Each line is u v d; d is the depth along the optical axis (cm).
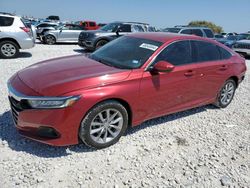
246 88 749
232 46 1593
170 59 415
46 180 289
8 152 330
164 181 304
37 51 1243
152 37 444
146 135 405
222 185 307
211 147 388
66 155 335
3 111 446
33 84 332
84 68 372
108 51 446
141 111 386
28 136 329
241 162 357
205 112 528
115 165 325
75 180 293
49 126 312
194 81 450
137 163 333
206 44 488
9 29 974
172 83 411
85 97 318
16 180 284
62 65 391
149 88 381
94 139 345
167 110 429
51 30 1670
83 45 1309
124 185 292
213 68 482
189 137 414
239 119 506
